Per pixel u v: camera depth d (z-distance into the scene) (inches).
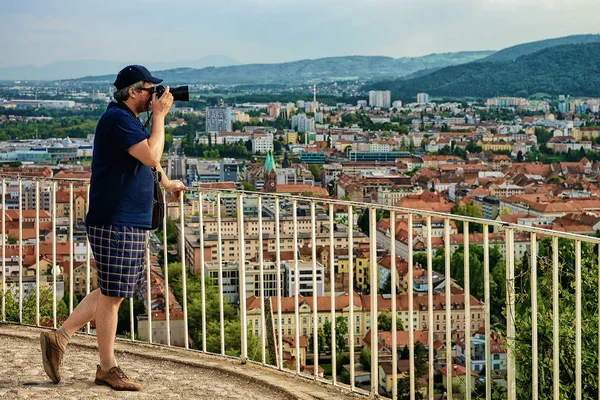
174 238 4148.6
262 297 469.4
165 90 393.1
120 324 1950.1
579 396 376.8
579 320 370.6
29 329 537.6
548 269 487.2
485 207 6939.0
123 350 486.9
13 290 746.2
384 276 3366.1
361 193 7815.0
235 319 1926.7
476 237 4101.9
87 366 446.0
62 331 406.3
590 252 510.3
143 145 382.9
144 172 396.8
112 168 390.0
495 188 7386.8
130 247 394.0
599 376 385.7
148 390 414.6
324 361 1995.6
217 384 435.2
